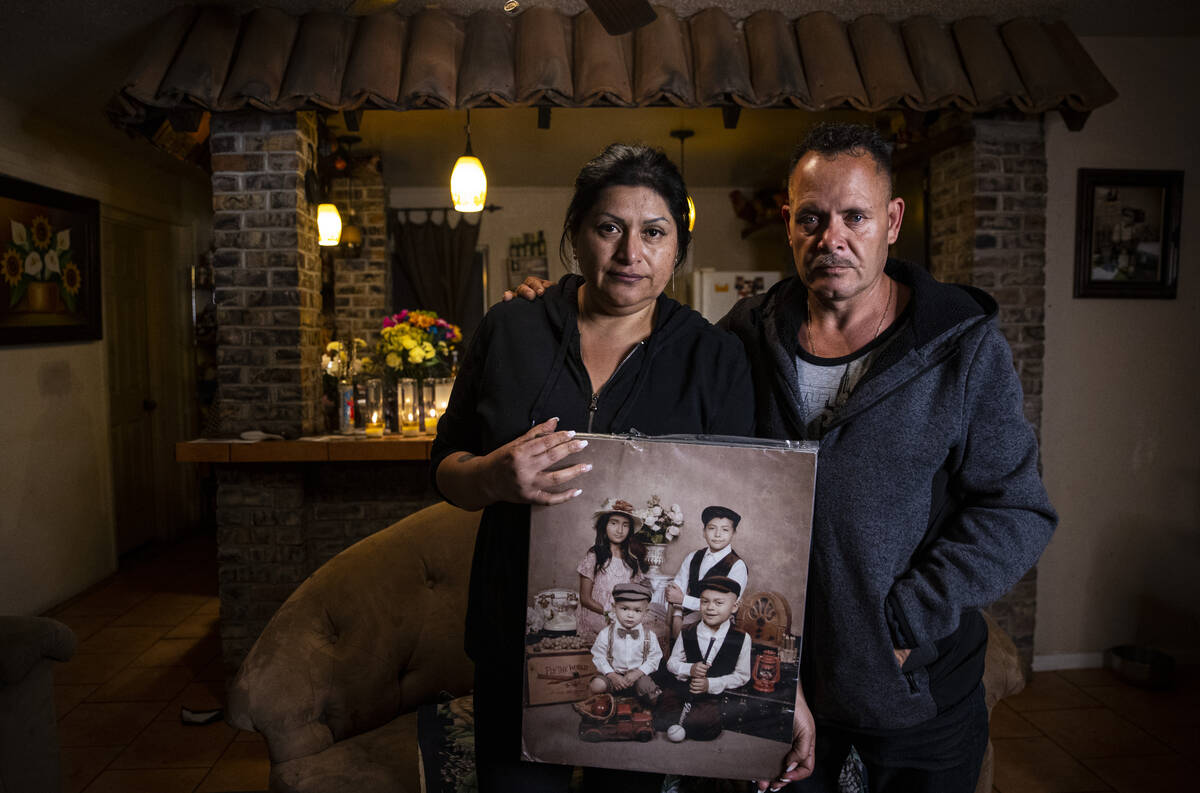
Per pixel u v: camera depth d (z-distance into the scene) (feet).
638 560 3.28
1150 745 8.95
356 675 5.76
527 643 3.35
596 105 9.62
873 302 3.90
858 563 3.59
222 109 9.32
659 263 3.43
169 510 17.80
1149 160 10.74
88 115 13.10
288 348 10.50
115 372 15.99
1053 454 10.89
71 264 13.78
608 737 3.38
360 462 11.23
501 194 21.98
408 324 11.71
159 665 11.03
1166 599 11.07
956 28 10.19
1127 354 10.87
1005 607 10.61
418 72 9.45
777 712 3.32
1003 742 9.03
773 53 9.79
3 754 5.57
